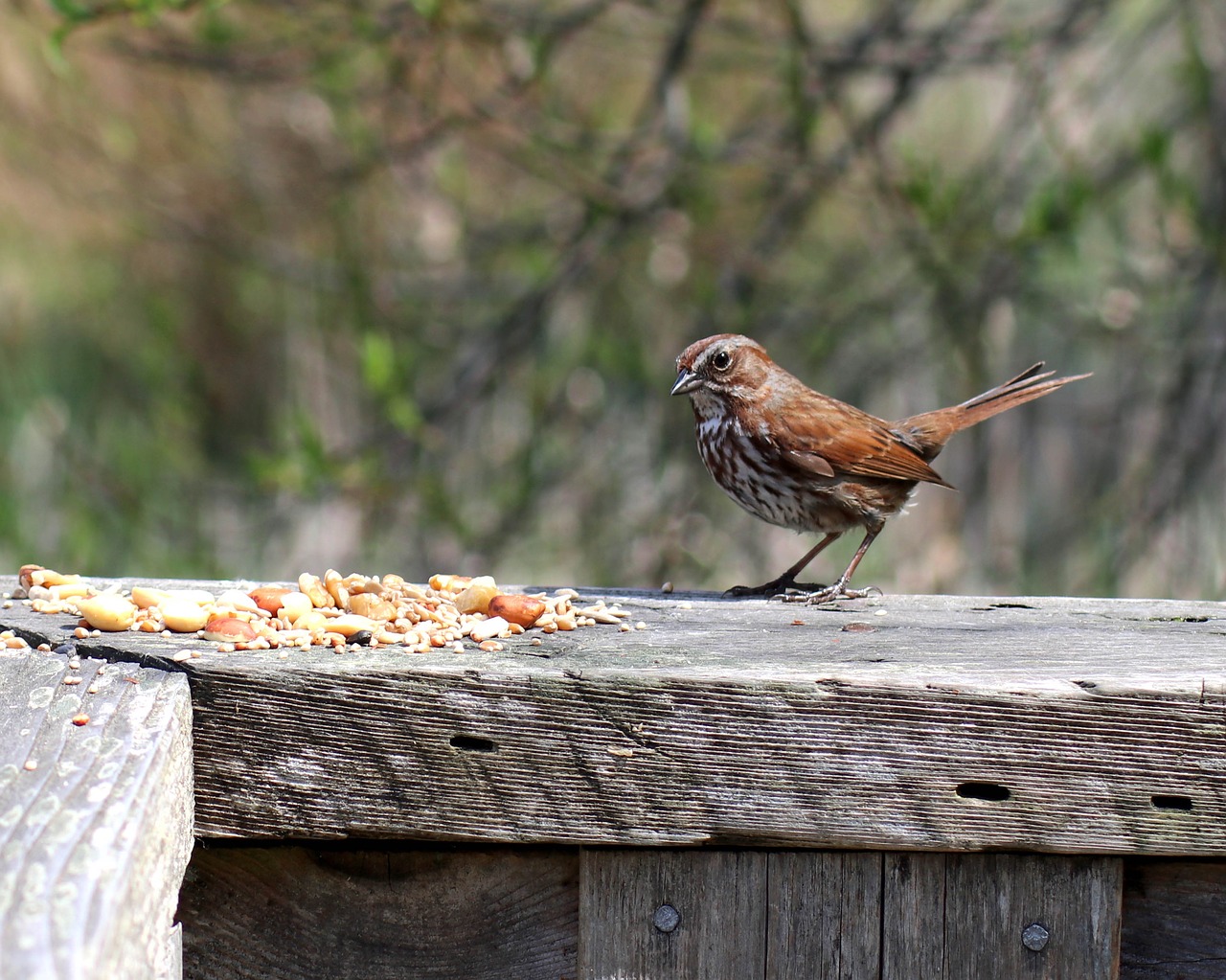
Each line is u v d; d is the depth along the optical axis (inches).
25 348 746.8
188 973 181.0
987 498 666.8
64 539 573.3
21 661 180.7
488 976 181.6
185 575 557.3
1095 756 171.2
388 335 566.9
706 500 568.4
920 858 176.4
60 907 116.2
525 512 550.0
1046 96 451.2
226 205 618.8
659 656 184.2
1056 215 447.2
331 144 605.0
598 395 596.1
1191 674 175.2
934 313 539.8
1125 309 509.7
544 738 173.0
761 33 492.7
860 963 176.9
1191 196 444.1
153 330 658.8
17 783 141.7
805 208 538.0
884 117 495.8
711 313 531.8
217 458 746.8
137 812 135.9
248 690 174.1
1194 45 478.3
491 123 459.8
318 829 175.0
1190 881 179.6
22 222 694.5
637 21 545.3
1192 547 556.1
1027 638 202.5
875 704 171.3
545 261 552.4
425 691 172.7
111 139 553.0
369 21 429.7
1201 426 530.9
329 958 181.9
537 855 180.7
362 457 463.8
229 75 474.3
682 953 177.3
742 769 172.6
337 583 216.4
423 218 653.9
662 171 483.2
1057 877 176.2
